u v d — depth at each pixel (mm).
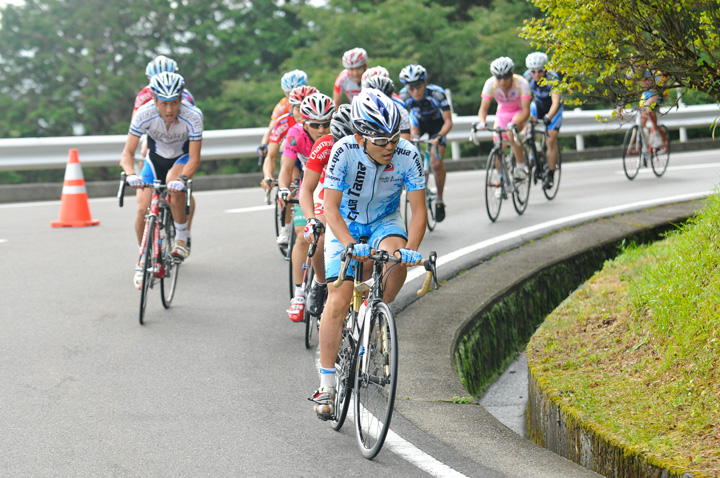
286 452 6309
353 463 6090
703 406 6289
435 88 14719
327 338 6660
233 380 8039
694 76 8898
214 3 43156
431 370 7992
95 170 42781
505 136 16062
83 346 9078
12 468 5980
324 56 38125
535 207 17812
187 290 11656
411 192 6652
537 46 9594
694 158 26875
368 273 6832
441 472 5875
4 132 40938
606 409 6543
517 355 10586
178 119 10977
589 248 13164
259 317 10367
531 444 6434
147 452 6289
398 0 38125
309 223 7145
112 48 43344
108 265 13023
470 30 37344
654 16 8586
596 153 30125
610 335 8172
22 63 42281
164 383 7922
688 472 5336
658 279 8648
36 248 14234
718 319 7160
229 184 23250
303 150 9703
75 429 6742
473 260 12523
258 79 41625
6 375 8094
